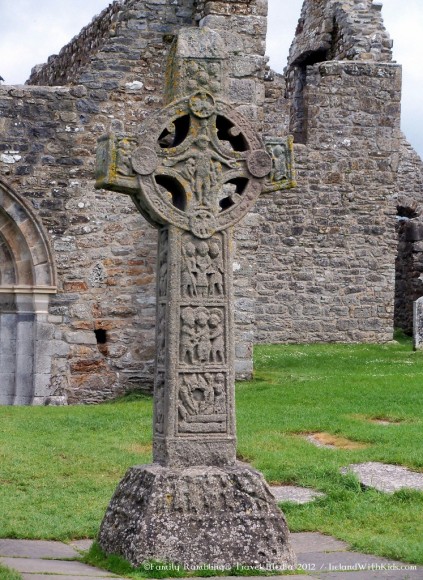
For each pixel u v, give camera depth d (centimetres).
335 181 2578
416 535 862
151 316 1717
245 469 769
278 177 816
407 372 1770
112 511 775
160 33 1741
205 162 798
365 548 821
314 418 1337
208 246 793
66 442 1233
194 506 745
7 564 741
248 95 1741
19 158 1681
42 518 916
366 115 2594
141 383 1712
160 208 786
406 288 2900
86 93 1709
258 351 2286
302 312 2552
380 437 1209
